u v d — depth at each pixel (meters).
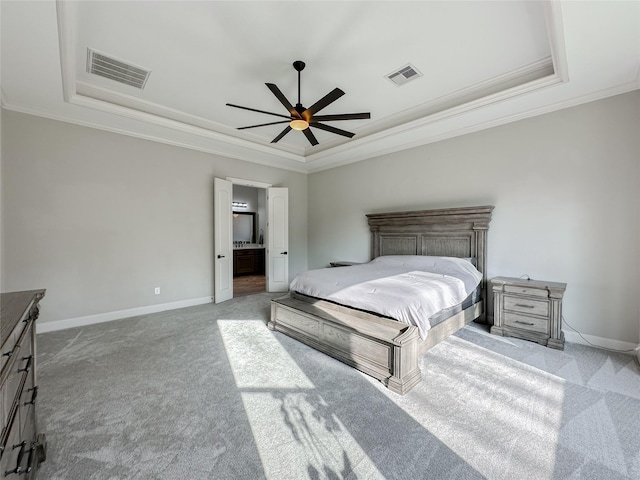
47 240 3.42
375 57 2.69
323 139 4.98
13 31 2.04
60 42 2.17
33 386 1.44
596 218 2.96
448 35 2.39
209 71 2.92
